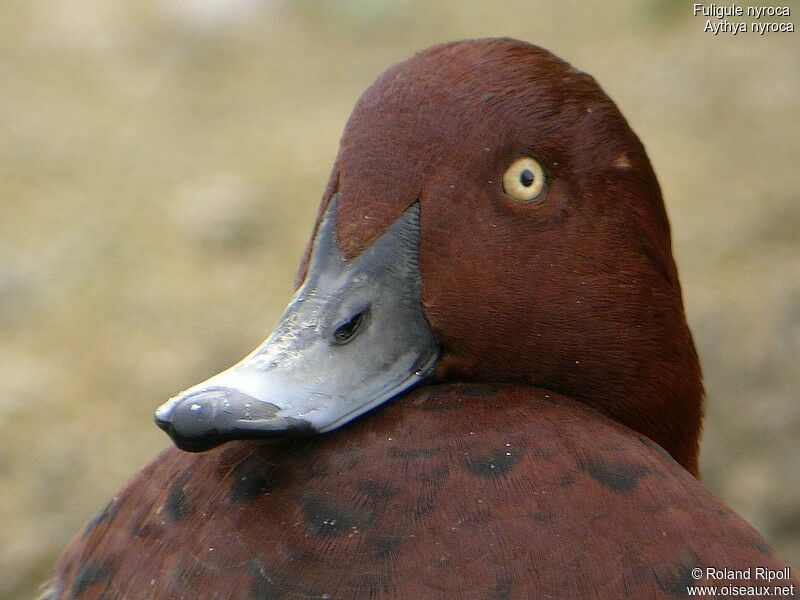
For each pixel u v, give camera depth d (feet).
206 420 4.51
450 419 4.58
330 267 4.62
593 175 4.64
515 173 4.63
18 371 6.28
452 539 4.52
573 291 4.63
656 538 4.54
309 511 4.54
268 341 4.58
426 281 4.62
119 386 6.18
